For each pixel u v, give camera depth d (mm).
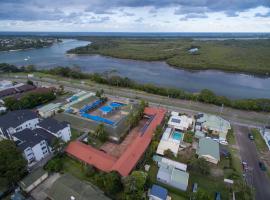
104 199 45500
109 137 74250
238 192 50500
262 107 99500
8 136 71750
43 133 69562
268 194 52125
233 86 152875
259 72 189250
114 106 101062
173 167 57875
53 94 115438
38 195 50250
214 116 87375
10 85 134125
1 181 48750
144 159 63531
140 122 87875
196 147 70312
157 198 48094
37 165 60750
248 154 67688
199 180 56125
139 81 161500
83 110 96500
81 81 153125
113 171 52125
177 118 86938
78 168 59875
